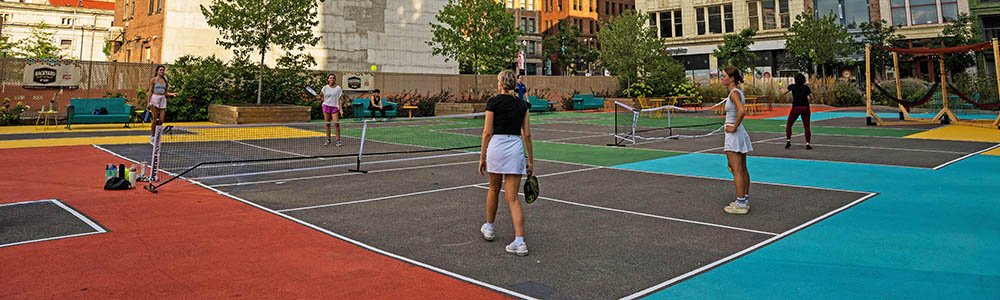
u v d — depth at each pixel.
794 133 17.61
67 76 21.39
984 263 4.21
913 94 30.53
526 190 4.83
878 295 3.56
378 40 38.31
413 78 31.56
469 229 5.53
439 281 3.94
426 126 21.12
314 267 4.23
